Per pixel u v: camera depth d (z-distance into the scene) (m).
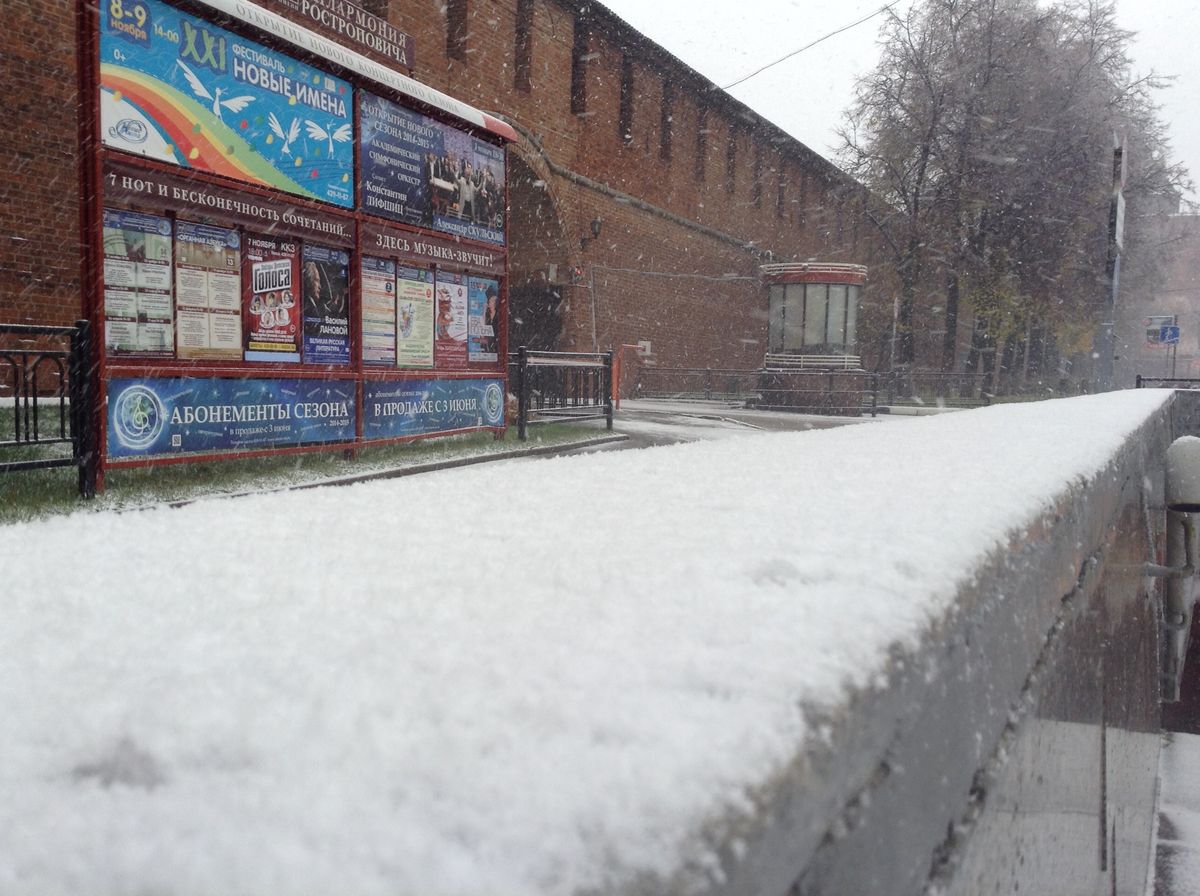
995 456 1.62
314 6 11.92
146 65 6.62
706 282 29.67
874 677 0.44
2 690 0.39
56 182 11.70
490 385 10.81
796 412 21.73
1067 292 30.30
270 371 7.80
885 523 0.81
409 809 0.27
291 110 7.89
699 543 0.71
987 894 0.76
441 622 0.48
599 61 24.05
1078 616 1.46
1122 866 3.09
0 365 10.90
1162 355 66.31
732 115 30.88
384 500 1.05
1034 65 28.16
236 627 0.48
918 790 0.53
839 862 0.40
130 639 0.46
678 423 15.37
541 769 0.29
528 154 20.81
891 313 32.28
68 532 0.83
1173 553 7.81
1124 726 3.24
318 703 0.35
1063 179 28.31
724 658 0.42
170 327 6.89
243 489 6.71
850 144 29.67
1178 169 31.56
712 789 0.29
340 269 8.59
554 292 23.55
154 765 0.30
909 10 28.88
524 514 0.91
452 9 19.45
